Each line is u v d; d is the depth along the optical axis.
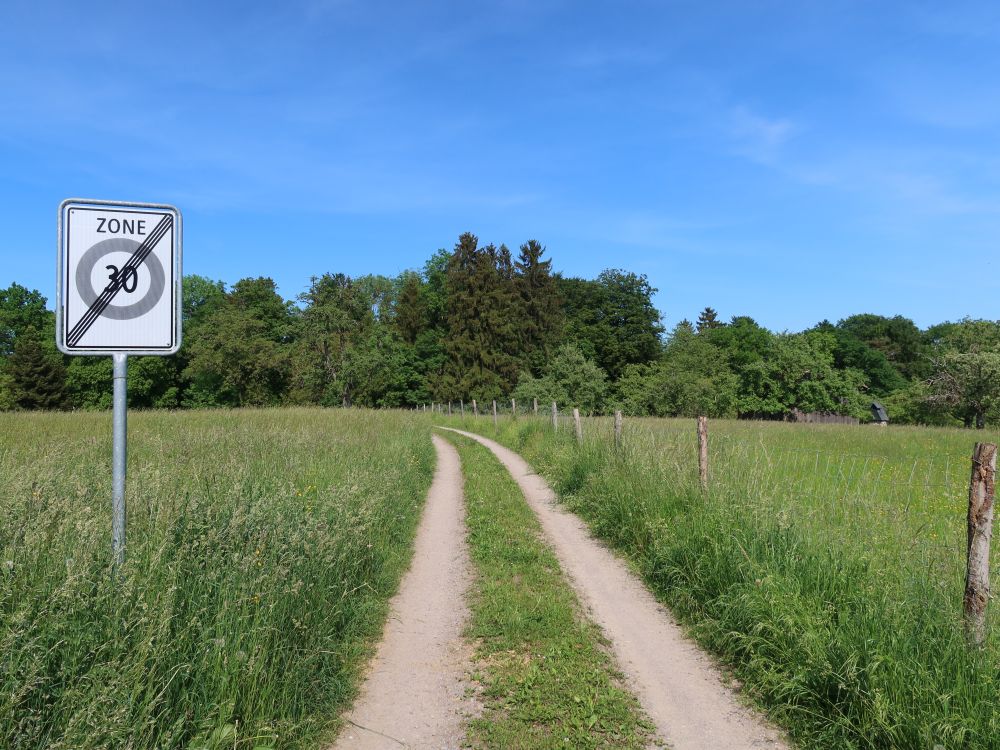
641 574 7.20
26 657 2.70
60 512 4.11
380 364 62.31
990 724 3.33
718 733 3.99
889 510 5.87
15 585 3.04
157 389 63.34
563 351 57.09
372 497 7.82
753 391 60.00
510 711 4.19
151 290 3.55
